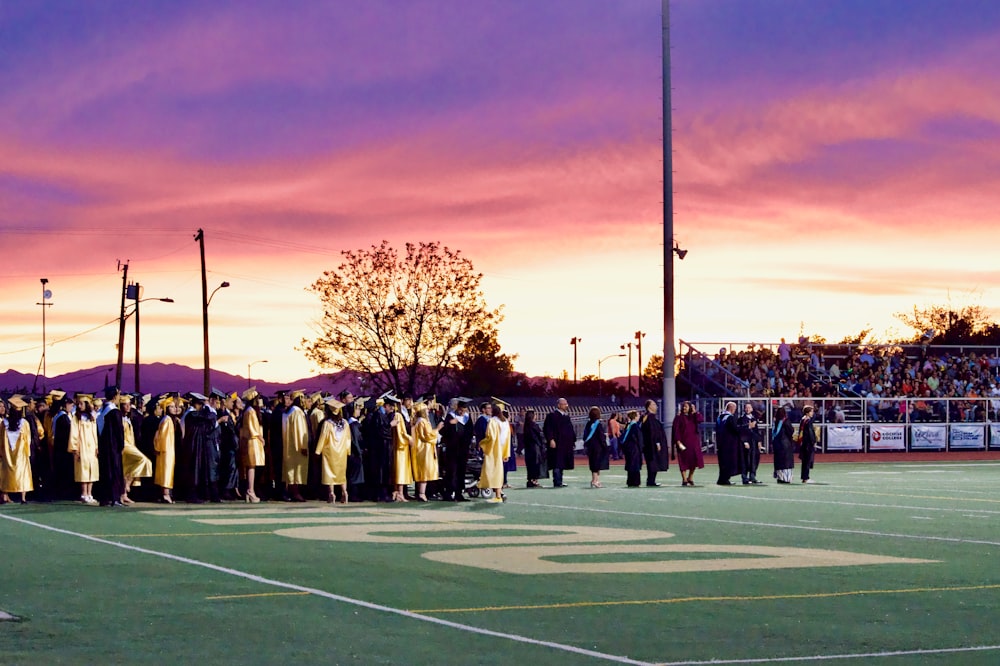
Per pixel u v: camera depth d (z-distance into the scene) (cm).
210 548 1617
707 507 2358
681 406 3131
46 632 1011
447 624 1052
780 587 1278
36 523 1995
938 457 4894
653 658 916
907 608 1152
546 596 1211
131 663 888
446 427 2588
